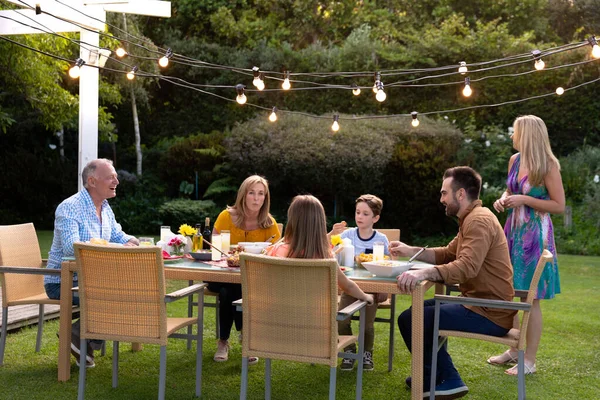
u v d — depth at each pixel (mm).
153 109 14336
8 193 12633
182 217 11469
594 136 11875
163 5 5742
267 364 3094
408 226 11062
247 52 13680
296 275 2678
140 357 3939
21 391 3266
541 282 3664
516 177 3836
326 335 2697
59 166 12969
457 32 13289
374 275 3160
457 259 3117
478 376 3660
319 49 13445
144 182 12758
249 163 11141
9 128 12734
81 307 3037
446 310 3088
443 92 12516
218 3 14938
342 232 4070
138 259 2910
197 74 14008
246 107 13609
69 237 3615
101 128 10859
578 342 4426
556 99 11953
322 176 10750
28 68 8758
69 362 3457
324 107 13000
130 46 12047
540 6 14180
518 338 2990
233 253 3520
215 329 4668
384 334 4668
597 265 8375
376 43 12891
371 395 3338
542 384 3523
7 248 3678
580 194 10766
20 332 4391
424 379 3152
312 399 3275
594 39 3473
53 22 5680
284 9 15109
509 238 3803
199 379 3260
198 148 12250
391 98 12711
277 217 11273
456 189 3170
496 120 12242
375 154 10523
